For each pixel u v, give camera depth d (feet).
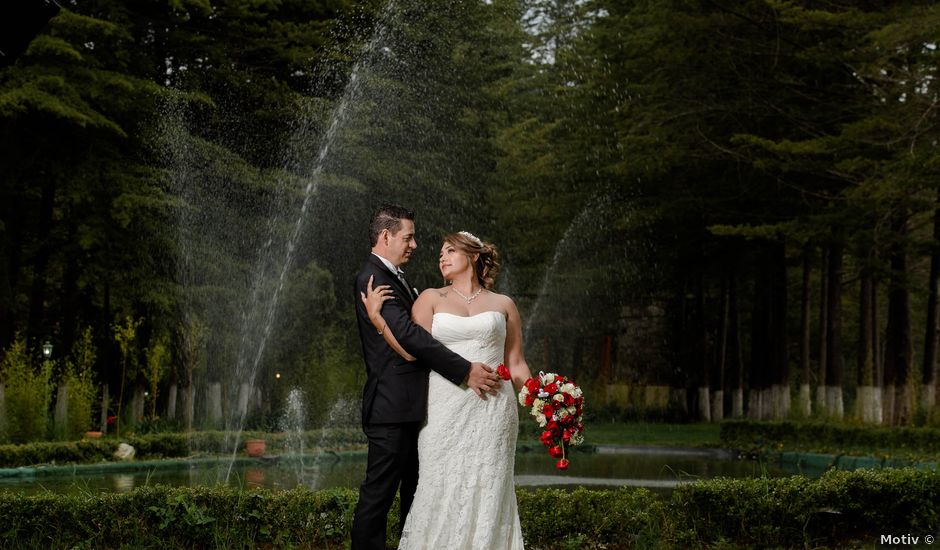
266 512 18.58
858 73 54.29
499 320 14.79
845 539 20.65
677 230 78.07
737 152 60.85
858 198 51.42
